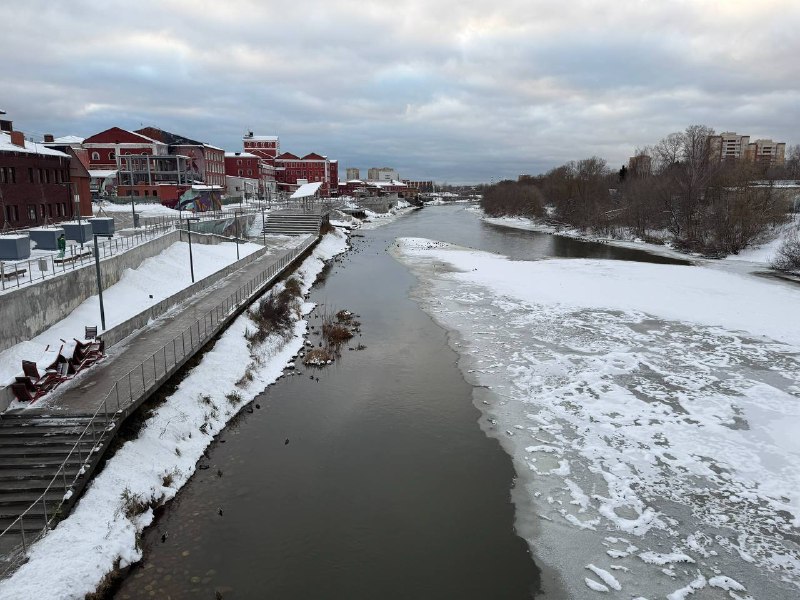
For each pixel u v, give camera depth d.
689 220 72.38
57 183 39.44
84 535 12.88
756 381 24.59
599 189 106.50
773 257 58.50
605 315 36.00
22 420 16.03
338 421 21.08
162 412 18.81
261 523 14.91
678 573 13.22
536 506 15.85
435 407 22.30
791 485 16.70
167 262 36.22
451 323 34.34
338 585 12.66
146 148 82.31
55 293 22.48
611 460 18.22
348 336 31.22
